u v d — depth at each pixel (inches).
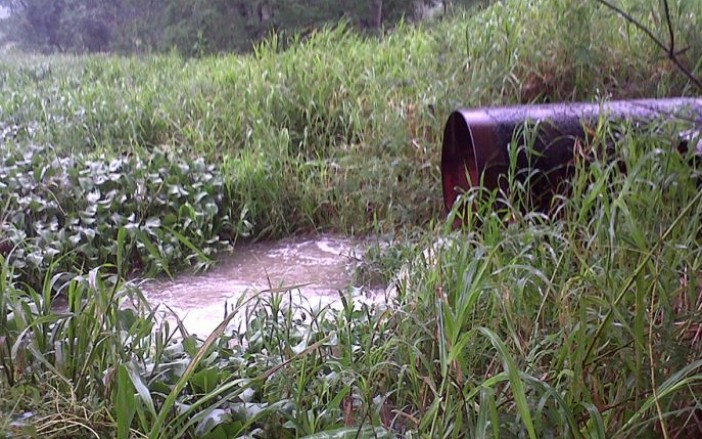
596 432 75.2
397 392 97.1
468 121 165.0
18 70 392.8
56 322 105.0
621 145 126.4
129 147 247.1
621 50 232.7
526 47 244.8
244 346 119.8
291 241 207.3
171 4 442.3
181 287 174.4
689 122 120.0
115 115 277.7
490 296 101.0
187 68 356.5
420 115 233.6
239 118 258.5
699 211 94.6
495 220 122.0
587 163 147.3
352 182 211.9
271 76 283.4
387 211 202.4
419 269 122.4
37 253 169.0
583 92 229.8
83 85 339.3
